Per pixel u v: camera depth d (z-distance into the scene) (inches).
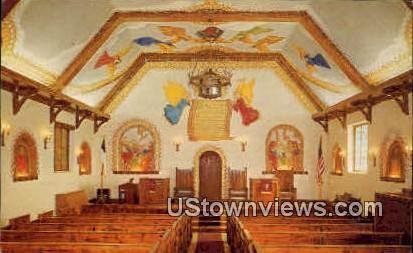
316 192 770.2
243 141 775.7
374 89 496.4
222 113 774.5
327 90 660.7
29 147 478.9
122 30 546.9
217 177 782.5
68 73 512.1
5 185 419.2
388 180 500.7
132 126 776.3
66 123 605.0
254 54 709.3
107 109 760.3
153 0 462.6
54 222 447.2
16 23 359.3
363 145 616.1
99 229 407.5
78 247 287.9
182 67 738.2
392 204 392.2
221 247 517.7
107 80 661.3
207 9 494.6
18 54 405.4
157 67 738.2
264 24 547.2
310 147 774.5
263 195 707.4
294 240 349.7
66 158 618.2
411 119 440.8
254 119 776.3
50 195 540.7
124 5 473.1
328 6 436.8
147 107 774.5
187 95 762.2
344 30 458.9
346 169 659.4
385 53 438.3
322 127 770.8
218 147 778.8
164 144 776.9
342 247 293.1
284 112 775.1
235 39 627.5
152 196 737.6
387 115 506.6
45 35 410.0
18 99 439.5
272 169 773.9
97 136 763.4
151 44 650.8
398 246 296.7
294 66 690.8
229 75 742.5
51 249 289.4
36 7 359.9
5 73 386.6
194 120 776.3
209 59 721.6
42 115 514.3
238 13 504.1
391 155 498.0
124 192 733.9
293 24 539.5
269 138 775.1
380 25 402.9
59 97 526.3
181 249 437.1
